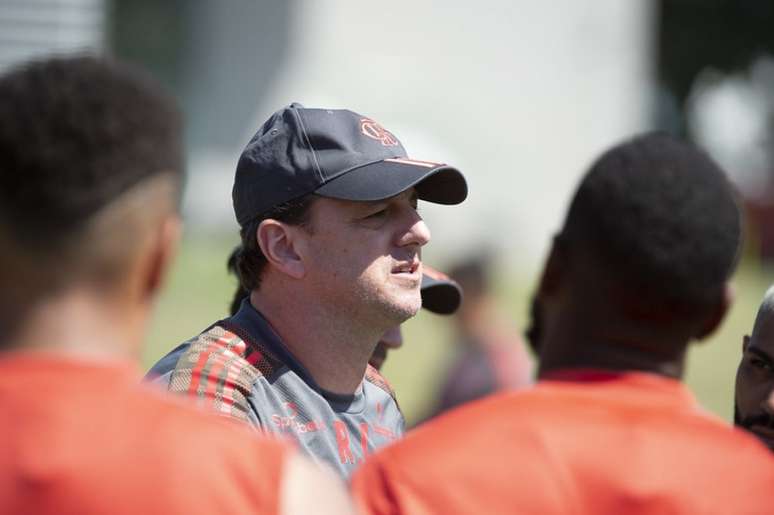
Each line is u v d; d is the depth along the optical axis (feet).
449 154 226.17
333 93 218.79
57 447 23.77
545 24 232.94
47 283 24.30
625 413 28.78
